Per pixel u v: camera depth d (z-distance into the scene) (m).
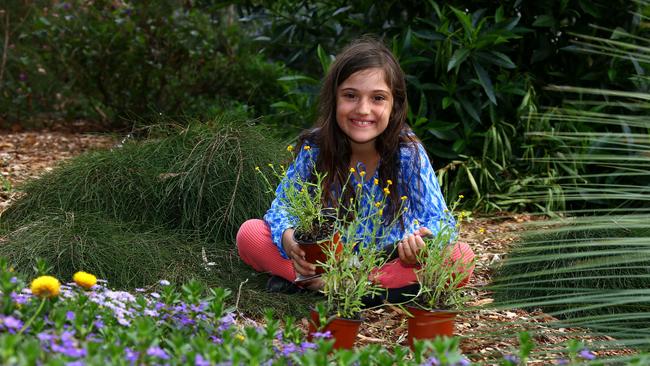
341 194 2.50
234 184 3.41
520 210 4.81
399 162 2.73
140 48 6.86
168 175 3.44
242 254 3.00
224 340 1.75
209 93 7.28
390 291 2.79
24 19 7.38
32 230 2.99
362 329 2.71
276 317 2.74
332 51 5.69
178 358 1.57
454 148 4.75
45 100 7.53
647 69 4.42
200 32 7.05
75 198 3.41
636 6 4.68
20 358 1.32
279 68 7.22
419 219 2.74
